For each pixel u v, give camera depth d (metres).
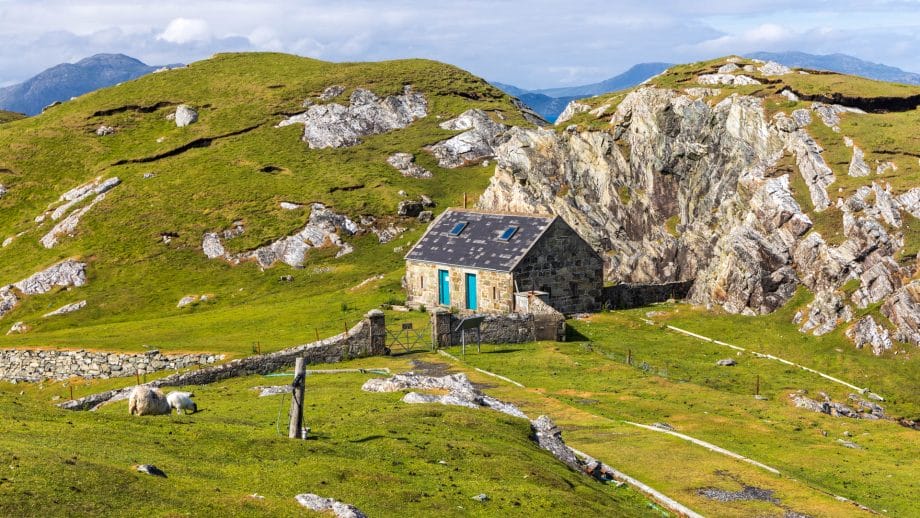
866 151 106.00
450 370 68.19
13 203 173.62
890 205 96.56
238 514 27.48
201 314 113.50
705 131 118.31
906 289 86.19
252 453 35.53
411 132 189.38
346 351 72.94
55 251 150.12
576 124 130.50
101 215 158.50
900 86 124.38
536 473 37.94
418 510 31.55
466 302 95.88
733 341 88.62
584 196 122.12
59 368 87.50
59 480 27.33
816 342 86.62
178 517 26.42
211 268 140.62
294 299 123.19
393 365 69.94
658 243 111.62
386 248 143.50
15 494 25.72
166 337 94.31
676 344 87.12
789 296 95.56
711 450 49.75
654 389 66.62
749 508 40.66
